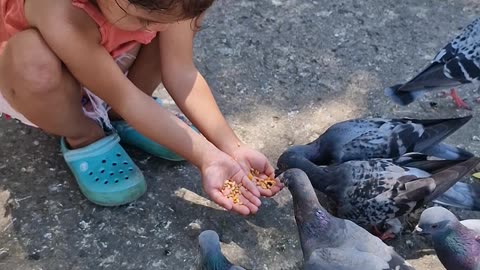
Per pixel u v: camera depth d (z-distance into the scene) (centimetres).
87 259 95
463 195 98
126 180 100
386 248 87
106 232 98
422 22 137
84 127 100
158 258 95
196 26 90
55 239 97
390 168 98
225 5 139
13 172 106
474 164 96
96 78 92
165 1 76
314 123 117
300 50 130
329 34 134
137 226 99
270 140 114
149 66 106
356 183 97
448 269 93
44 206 101
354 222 99
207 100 102
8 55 91
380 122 106
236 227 100
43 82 90
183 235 98
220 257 86
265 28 135
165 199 103
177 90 101
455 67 114
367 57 129
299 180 93
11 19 94
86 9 88
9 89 94
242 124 116
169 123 95
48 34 88
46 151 109
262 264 96
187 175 107
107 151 101
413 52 131
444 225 91
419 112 119
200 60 128
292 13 138
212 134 101
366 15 138
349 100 121
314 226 91
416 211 102
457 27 136
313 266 86
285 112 119
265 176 100
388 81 125
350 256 85
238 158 100
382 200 96
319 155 106
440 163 99
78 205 101
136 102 94
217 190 94
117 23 85
